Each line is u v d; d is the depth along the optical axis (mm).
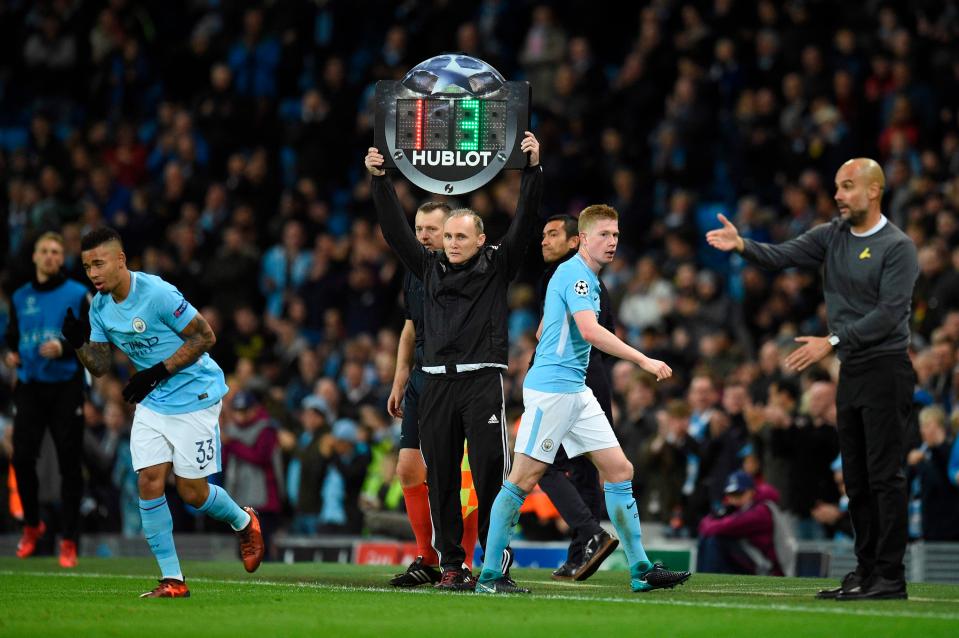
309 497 55125
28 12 95938
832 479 44438
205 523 55750
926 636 20781
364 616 23656
